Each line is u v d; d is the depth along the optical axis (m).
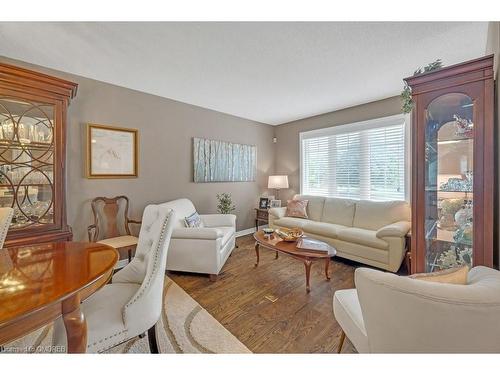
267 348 1.53
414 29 1.81
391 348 0.86
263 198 4.77
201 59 2.29
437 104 1.80
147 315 1.25
